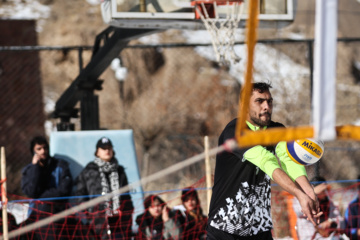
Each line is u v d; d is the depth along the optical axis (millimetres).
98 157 15016
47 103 29750
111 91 30859
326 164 26141
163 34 33344
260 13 15523
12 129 28578
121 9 14562
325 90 3900
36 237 14352
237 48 28984
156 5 14742
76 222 14680
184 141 28672
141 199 16219
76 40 32250
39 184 14672
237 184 8430
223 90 31500
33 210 14562
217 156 8625
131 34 16078
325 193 14375
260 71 28750
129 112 30594
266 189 8539
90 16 33812
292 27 32844
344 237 14375
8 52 29719
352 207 13461
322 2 3869
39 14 33188
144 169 27672
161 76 31891
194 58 32781
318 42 3883
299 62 30406
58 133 16812
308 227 13773
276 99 27203
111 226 14664
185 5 14828
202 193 22141
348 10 34625
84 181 14836
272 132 4055
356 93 30797
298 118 26281
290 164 8289
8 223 14180
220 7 14914
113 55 17125
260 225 8531
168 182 26703
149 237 14609
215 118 30703
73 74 31406
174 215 14742
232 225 8461
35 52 30172
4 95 29094
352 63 32750
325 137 3902
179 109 31062
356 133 4195
